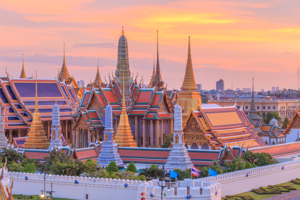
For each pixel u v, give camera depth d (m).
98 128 154.88
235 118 129.25
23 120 161.62
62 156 95.56
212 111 124.38
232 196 84.12
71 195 82.44
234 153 105.06
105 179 79.88
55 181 83.75
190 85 170.75
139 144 164.25
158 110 162.00
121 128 122.75
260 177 92.94
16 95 165.75
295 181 99.56
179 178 85.31
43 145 120.62
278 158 114.75
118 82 164.38
